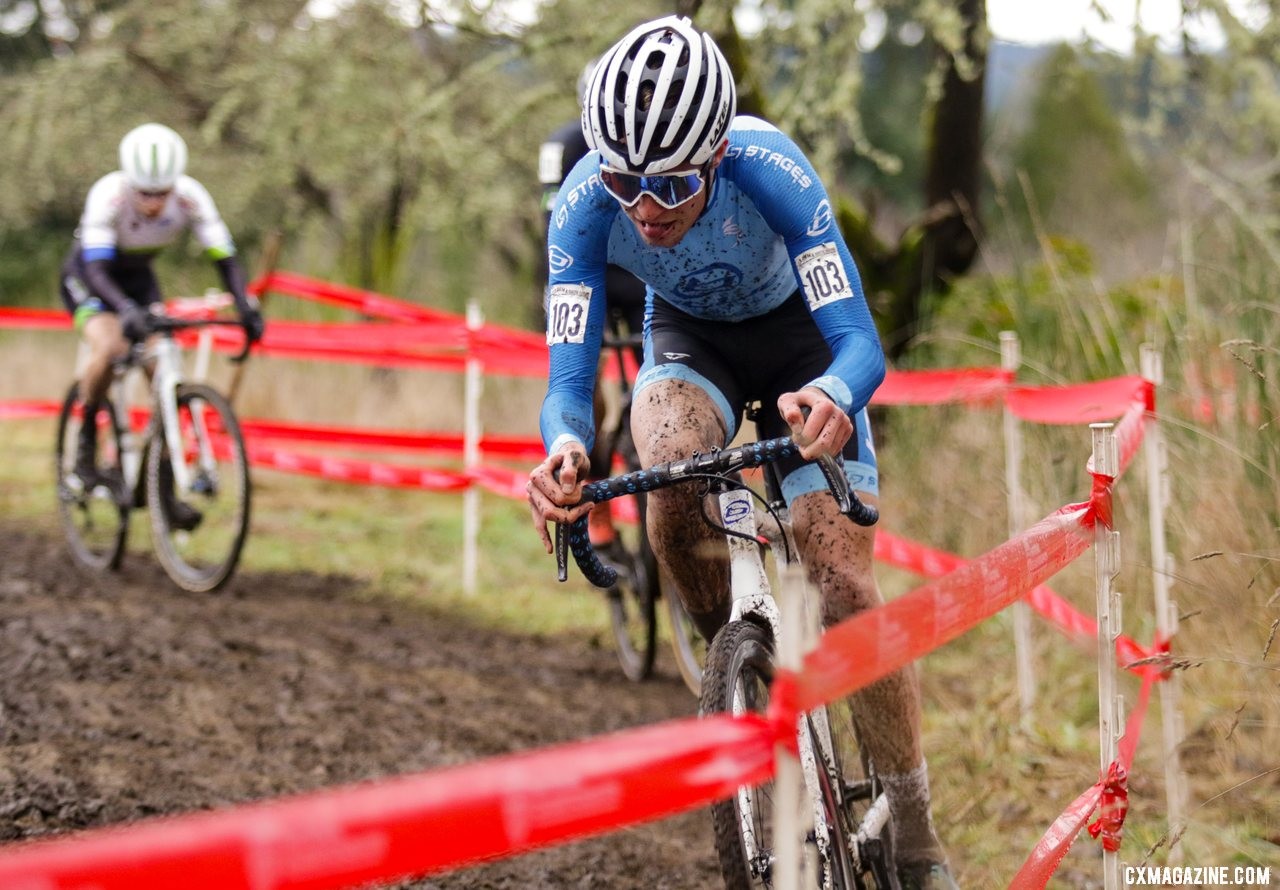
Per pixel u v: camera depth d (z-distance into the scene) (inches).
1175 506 262.4
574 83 649.6
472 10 616.1
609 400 492.4
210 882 63.9
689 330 187.0
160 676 286.5
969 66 438.0
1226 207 335.9
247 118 762.2
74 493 412.2
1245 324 279.9
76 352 806.5
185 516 378.0
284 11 727.7
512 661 339.3
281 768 240.1
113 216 375.6
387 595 402.0
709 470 145.3
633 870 209.6
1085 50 440.8
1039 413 272.5
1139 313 368.2
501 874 200.7
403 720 275.9
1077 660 305.0
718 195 168.2
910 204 1343.5
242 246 927.7
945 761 254.4
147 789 220.1
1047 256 348.5
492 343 417.1
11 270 1076.5
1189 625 246.7
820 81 441.4
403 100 689.6
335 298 485.7
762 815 150.3
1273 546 228.2
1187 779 227.8
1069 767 248.4
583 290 168.6
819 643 94.7
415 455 593.6
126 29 748.0
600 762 80.0
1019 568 136.3
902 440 415.5
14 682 271.3
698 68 147.9
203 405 375.9
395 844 70.1
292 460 422.6
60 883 59.6
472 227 782.5
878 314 513.3
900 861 173.5
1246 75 429.7
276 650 320.2
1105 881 166.2
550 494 147.2
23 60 962.1
